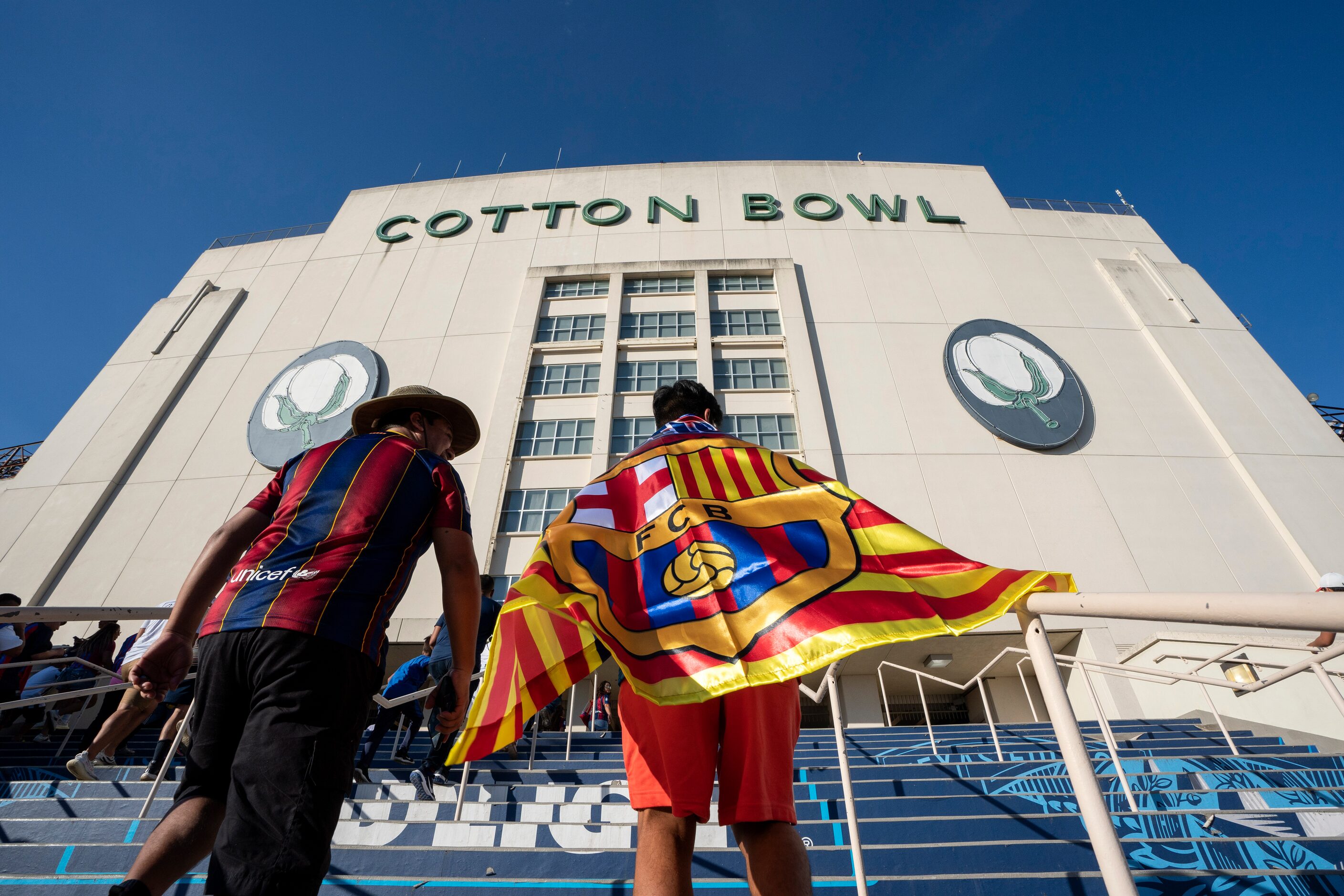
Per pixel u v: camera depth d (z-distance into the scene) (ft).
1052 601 4.19
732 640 4.21
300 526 4.99
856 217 66.08
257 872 3.54
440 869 10.11
